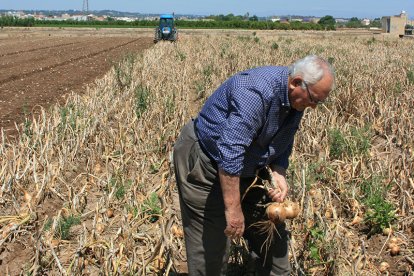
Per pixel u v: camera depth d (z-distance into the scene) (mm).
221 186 3387
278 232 3820
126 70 14172
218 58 19156
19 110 11008
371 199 5598
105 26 73750
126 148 7617
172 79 13273
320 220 4781
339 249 4418
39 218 5605
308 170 6133
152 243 4852
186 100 10883
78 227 5391
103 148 7668
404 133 8367
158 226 5152
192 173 3580
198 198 3637
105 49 30047
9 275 4668
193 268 3850
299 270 4328
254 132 3322
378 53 23672
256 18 114312
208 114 3484
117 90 11883
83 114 8742
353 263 4527
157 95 10305
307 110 9211
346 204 5879
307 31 70062
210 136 3445
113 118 9531
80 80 15922
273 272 3967
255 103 3252
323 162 6609
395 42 37469
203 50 23812
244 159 3562
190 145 3590
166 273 4293
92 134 7992
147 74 13727
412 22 70750
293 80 3225
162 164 7199
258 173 3803
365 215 5547
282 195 3678
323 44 31281
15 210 5523
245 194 3713
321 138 7934
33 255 4863
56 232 5090
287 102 3293
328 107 10391
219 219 3684
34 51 28219
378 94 10633
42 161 6715
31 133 7910
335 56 21219
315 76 3154
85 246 4496
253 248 4051
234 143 3260
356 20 152000
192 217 3729
